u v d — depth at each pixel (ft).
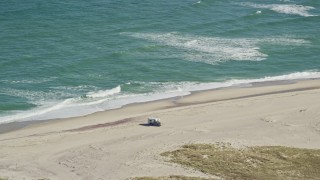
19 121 283.38
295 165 220.64
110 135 258.37
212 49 386.93
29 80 327.47
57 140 254.27
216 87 332.39
